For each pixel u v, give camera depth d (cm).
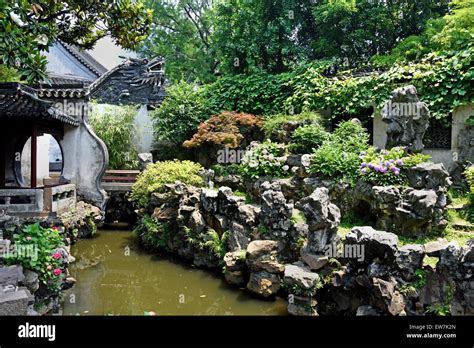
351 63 1398
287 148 905
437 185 616
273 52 1359
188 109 1231
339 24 1302
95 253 871
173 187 834
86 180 1054
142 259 833
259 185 832
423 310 459
